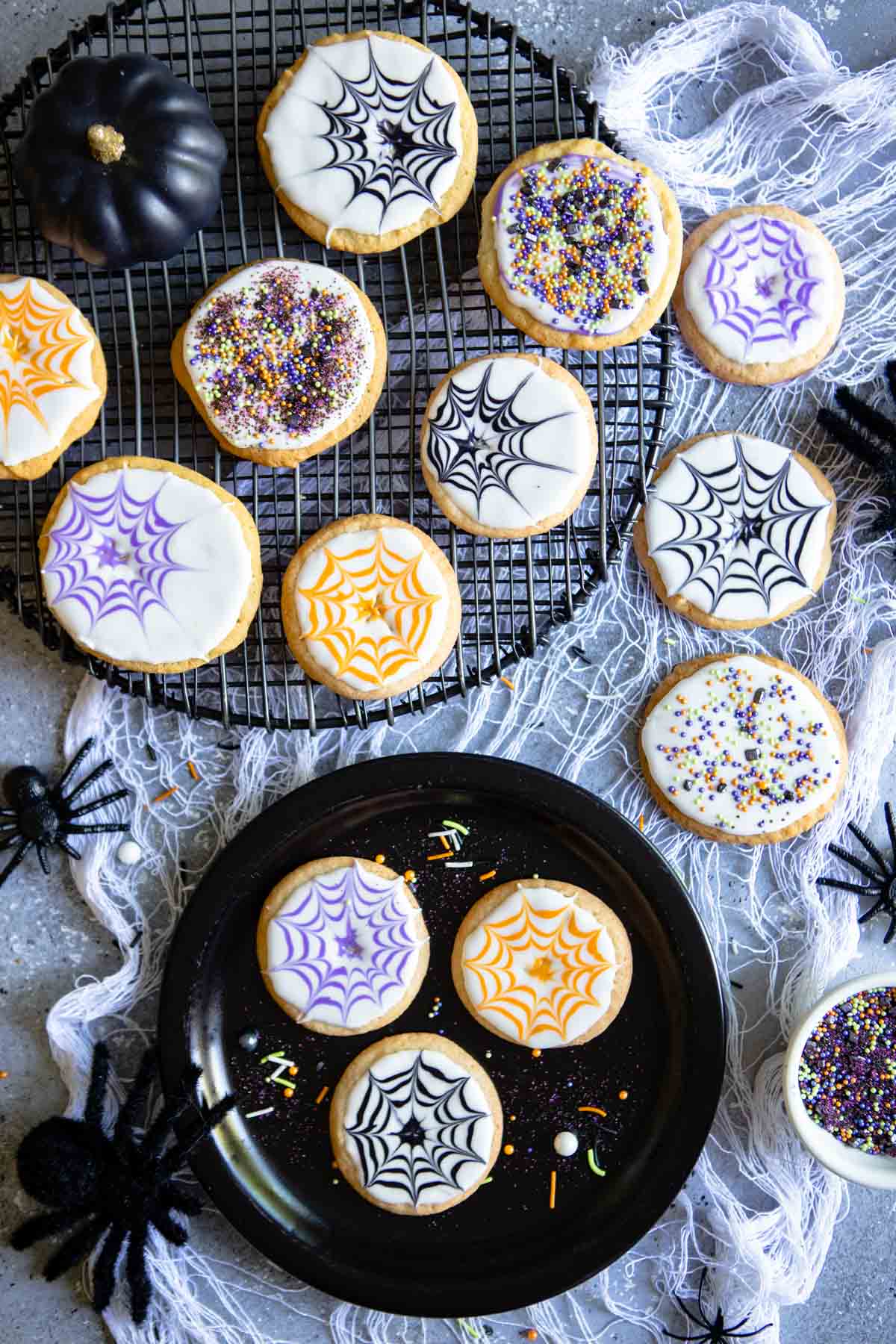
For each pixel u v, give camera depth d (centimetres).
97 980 71
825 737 69
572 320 66
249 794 70
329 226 66
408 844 69
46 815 68
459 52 69
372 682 66
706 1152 71
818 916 70
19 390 65
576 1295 71
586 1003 68
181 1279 70
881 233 71
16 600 66
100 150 61
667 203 66
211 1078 69
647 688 71
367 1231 69
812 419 71
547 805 67
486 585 70
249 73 69
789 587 69
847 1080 70
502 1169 69
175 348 66
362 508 70
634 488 67
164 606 65
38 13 69
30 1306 71
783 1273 70
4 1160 71
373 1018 68
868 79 69
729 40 70
